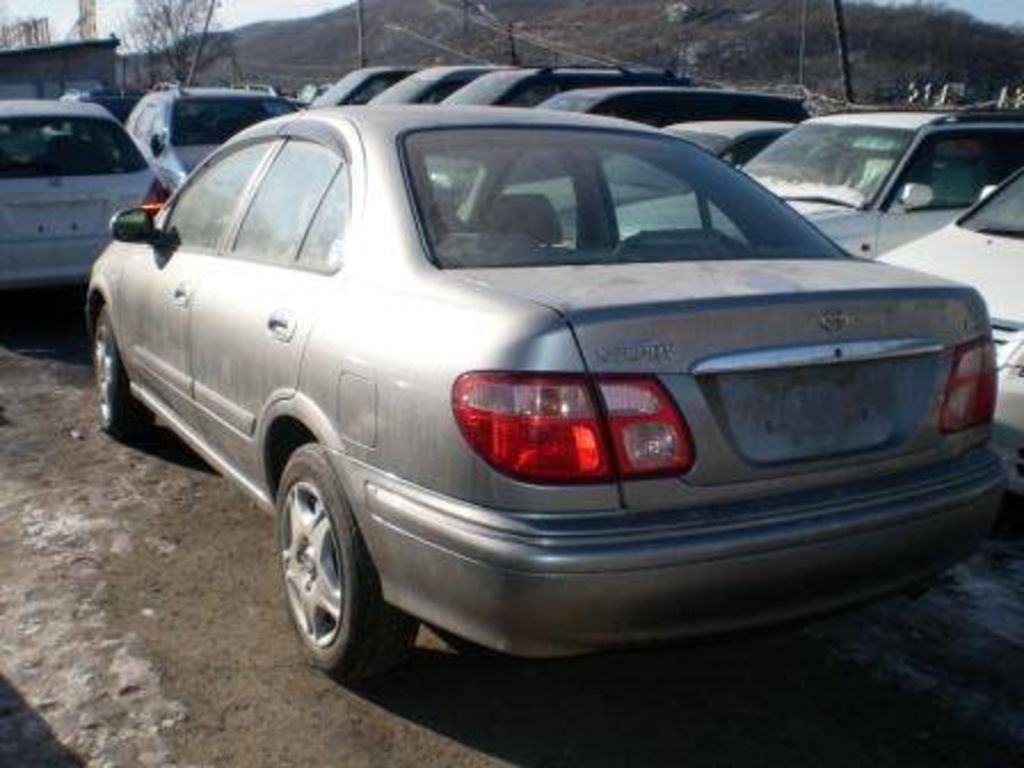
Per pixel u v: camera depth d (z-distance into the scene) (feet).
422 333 10.68
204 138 42.86
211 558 15.55
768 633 10.57
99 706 11.92
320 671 12.62
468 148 13.12
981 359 11.78
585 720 11.96
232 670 12.68
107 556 15.53
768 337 10.28
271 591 14.60
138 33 191.01
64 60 165.07
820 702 12.36
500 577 9.77
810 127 30.73
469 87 43.06
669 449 9.89
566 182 13.05
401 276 11.55
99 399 22.11
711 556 9.84
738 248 12.70
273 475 13.65
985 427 11.93
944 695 12.49
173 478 18.60
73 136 28.68
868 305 10.82
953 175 27.58
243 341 13.75
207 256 15.71
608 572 9.61
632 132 14.46
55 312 31.40
